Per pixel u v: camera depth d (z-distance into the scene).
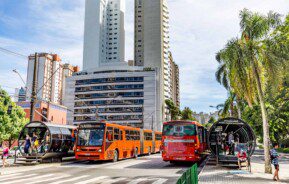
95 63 146.25
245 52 17.75
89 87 120.00
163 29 138.62
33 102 25.97
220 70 36.16
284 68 17.92
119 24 159.12
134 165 22.23
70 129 27.38
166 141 21.91
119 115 114.44
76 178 14.80
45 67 167.88
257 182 13.12
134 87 115.50
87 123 23.81
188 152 21.19
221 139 22.67
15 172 17.58
